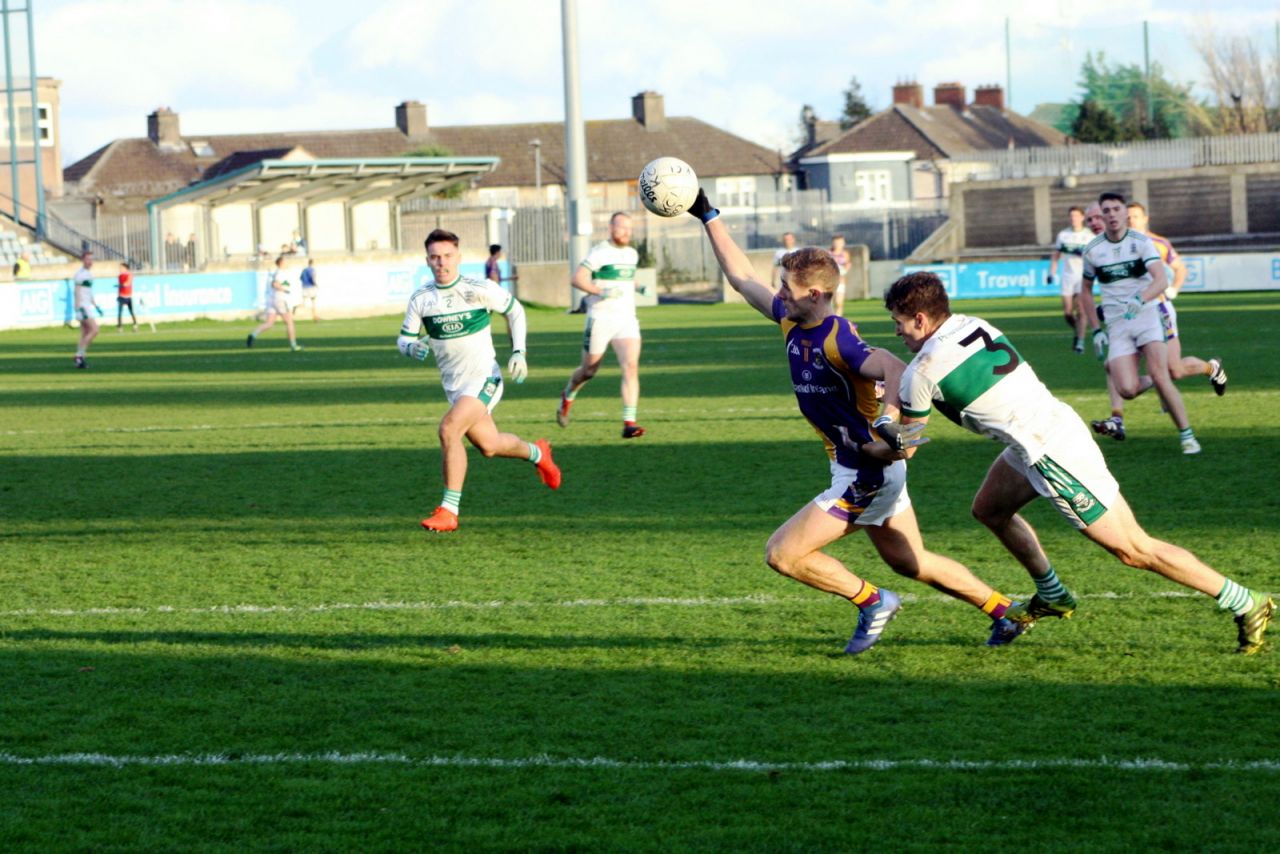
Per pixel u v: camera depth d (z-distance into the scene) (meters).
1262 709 12.30
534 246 116.06
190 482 26.70
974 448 28.47
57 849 9.97
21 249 101.81
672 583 17.52
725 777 11.06
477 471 27.31
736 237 121.75
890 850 9.70
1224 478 23.72
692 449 29.45
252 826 10.30
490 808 10.55
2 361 60.53
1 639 15.50
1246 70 167.12
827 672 13.75
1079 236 49.75
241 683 13.73
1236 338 52.94
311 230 118.50
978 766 11.16
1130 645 14.32
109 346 70.19
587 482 25.58
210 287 93.50
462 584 17.78
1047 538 19.41
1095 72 165.00
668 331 71.19
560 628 15.56
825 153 180.75
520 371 22.11
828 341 13.17
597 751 11.70
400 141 183.88
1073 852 9.60
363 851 9.85
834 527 13.68
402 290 102.75
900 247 124.12
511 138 184.62
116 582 18.28
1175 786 10.66
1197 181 116.44
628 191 181.25
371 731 12.28
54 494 25.52
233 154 160.25
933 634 14.99
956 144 178.50
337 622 16.02
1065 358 48.41
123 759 11.67
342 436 33.28
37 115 109.12
